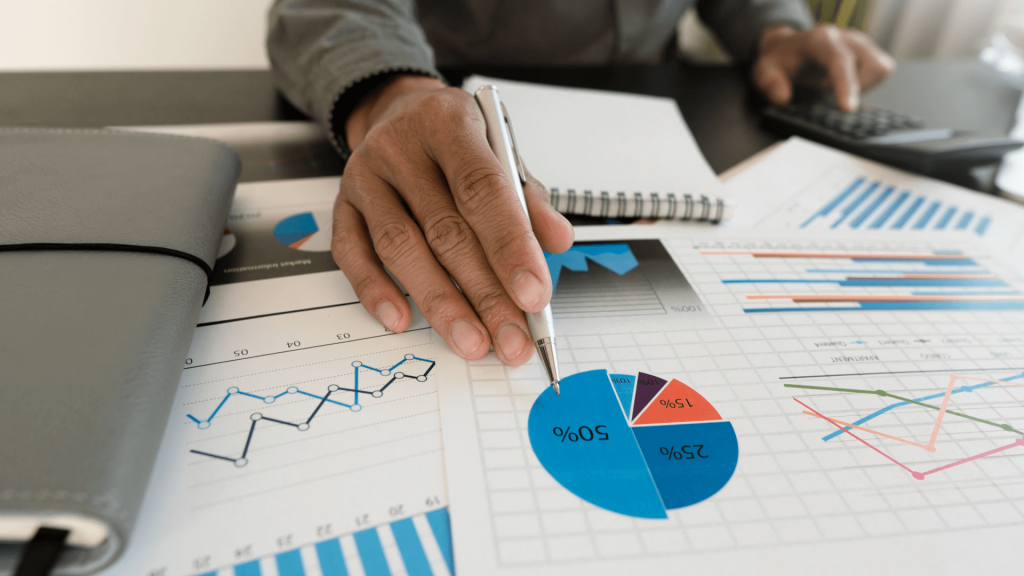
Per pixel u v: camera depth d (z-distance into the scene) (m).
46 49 1.34
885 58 0.75
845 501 0.24
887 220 0.48
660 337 0.33
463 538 0.22
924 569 0.22
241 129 0.58
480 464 0.25
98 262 0.28
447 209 0.33
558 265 0.40
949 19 1.24
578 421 0.27
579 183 0.46
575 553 0.22
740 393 0.30
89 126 0.55
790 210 0.49
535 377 0.30
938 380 0.31
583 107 0.61
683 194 0.46
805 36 0.77
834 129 0.62
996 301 0.39
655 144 0.54
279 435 0.26
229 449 0.25
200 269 0.30
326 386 0.28
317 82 0.52
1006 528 0.24
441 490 0.24
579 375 0.30
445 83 0.54
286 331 0.32
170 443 0.25
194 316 0.29
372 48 0.52
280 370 0.29
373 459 0.25
